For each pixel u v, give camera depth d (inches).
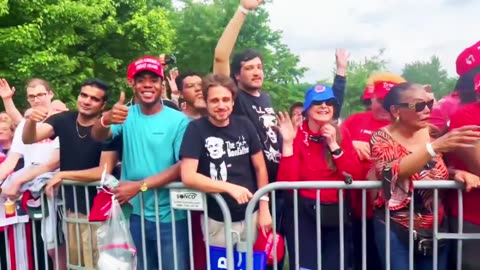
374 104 149.6
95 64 698.2
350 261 131.0
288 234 129.6
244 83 142.9
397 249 115.1
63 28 570.9
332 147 120.5
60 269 147.9
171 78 212.5
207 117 124.4
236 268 122.2
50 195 139.4
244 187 120.6
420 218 114.4
